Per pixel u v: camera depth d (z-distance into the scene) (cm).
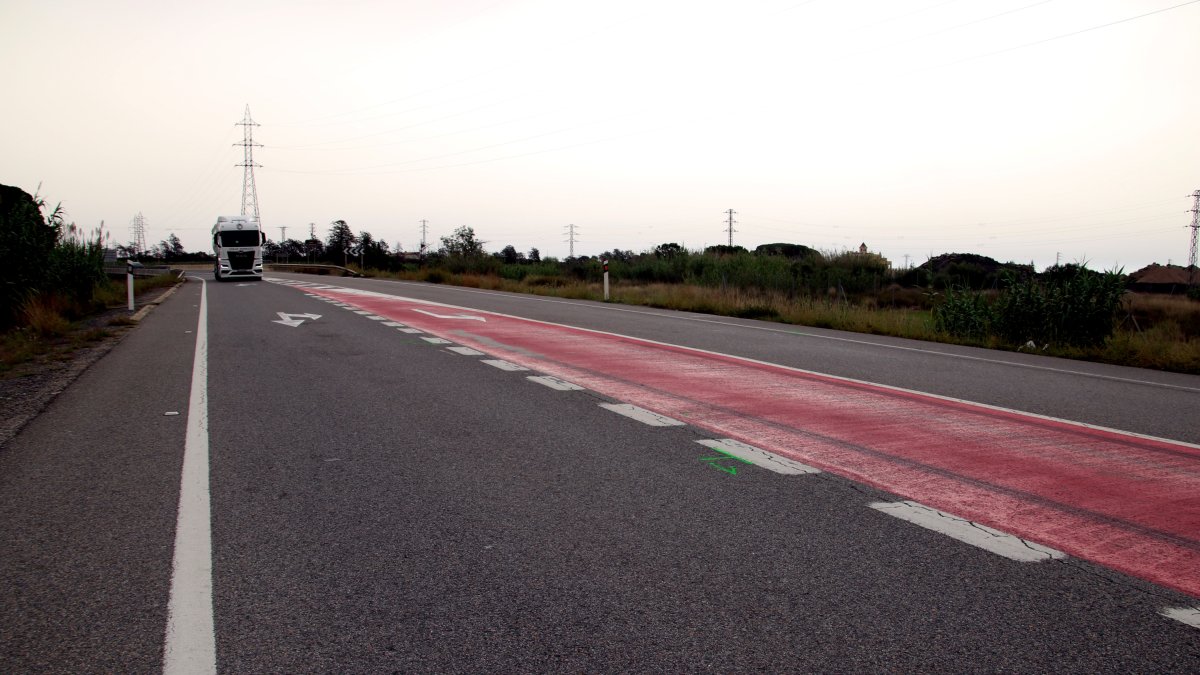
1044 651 277
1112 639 286
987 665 267
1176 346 1218
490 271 4600
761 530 396
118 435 596
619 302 2425
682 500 443
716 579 337
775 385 862
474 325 1519
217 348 1134
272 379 862
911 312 1998
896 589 328
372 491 457
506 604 313
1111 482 496
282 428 620
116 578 337
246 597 319
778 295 2272
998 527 405
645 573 343
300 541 379
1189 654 276
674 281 3656
